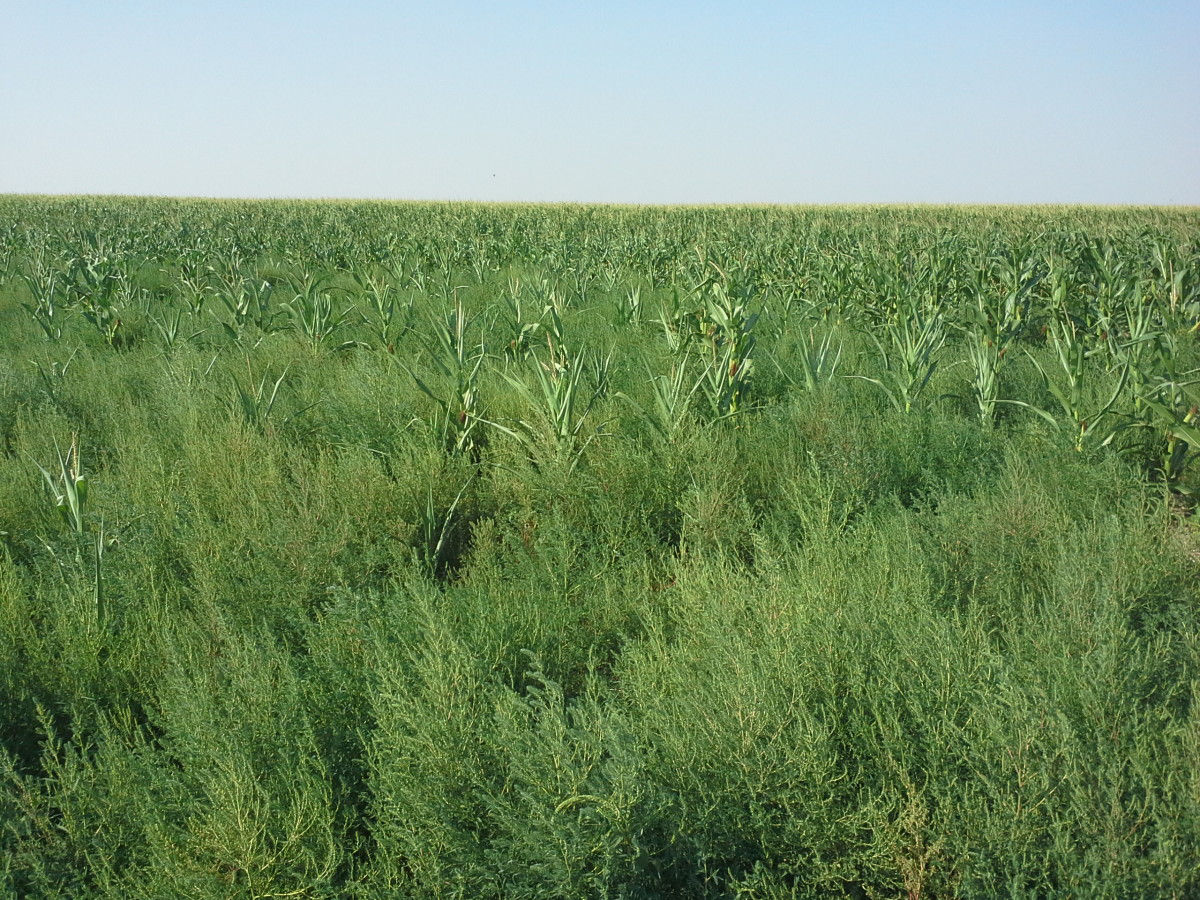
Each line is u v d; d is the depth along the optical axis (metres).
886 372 6.91
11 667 3.26
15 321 10.85
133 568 3.93
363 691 2.98
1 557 4.24
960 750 2.35
